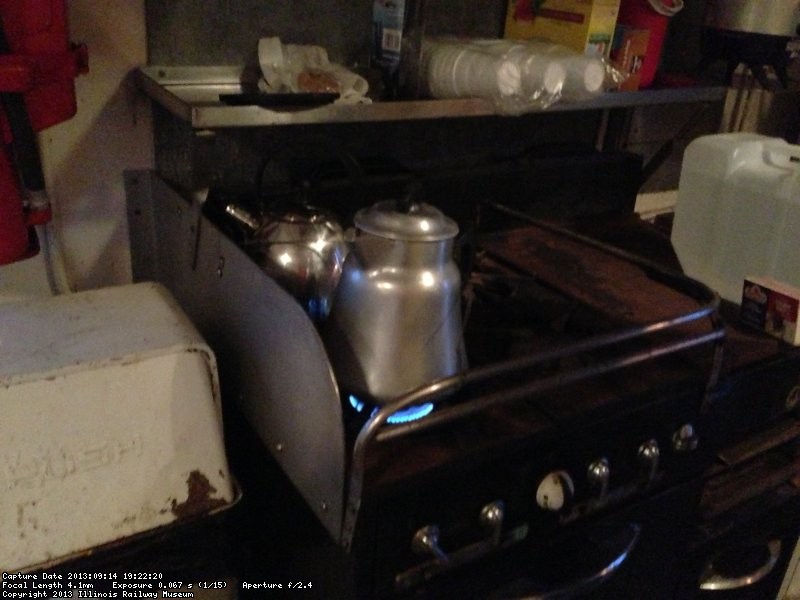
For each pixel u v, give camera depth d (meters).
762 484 1.38
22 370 0.83
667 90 1.44
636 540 1.12
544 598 0.99
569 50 1.29
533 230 1.56
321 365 0.79
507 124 1.58
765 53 1.55
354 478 0.78
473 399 0.86
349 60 1.36
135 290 1.07
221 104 1.04
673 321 0.99
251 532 1.13
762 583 1.52
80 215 1.23
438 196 1.43
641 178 1.72
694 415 1.10
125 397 0.87
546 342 1.09
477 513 0.92
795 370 1.24
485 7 1.47
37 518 0.84
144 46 1.18
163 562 0.92
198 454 0.92
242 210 1.09
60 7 0.97
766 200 1.33
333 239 1.03
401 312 0.85
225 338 1.06
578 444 0.97
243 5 1.23
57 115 1.02
